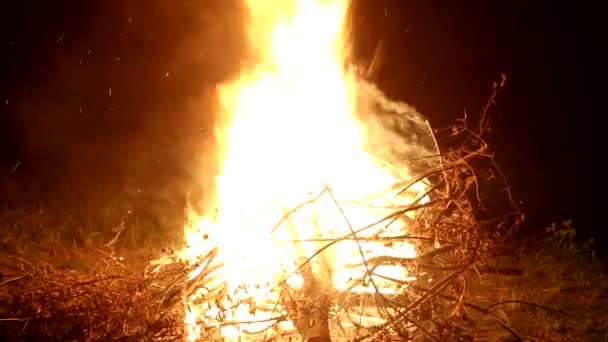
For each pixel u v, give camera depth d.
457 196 4.45
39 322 4.27
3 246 5.88
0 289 4.77
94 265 5.46
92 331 4.04
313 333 3.95
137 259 5.62
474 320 4.47
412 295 4.22
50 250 5.81
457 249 4.21
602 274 5.43
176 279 4.20
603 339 4.29
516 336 4.11
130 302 4.12
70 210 6.86
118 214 6.88
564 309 4.74
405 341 3.93
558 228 7.19
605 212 7.73
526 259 5.72
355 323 4.02
